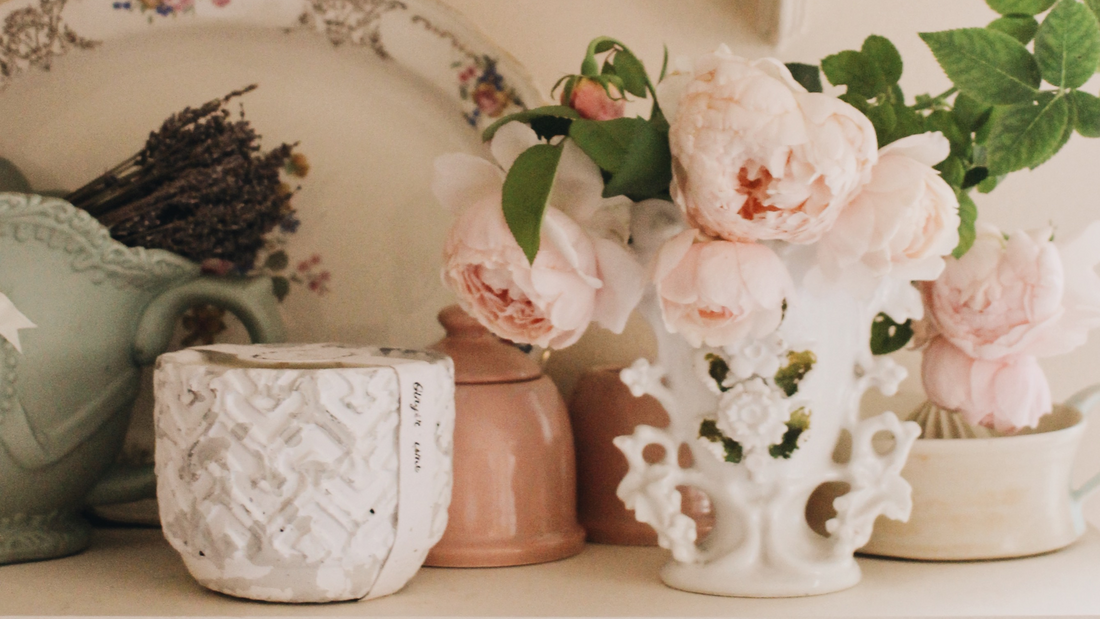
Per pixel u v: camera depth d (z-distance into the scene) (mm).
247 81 667
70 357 521
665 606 444
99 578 498
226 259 617
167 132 579
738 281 386
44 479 522
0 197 480
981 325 486
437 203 656
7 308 497
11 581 491
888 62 470
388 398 430
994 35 454
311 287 664
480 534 520
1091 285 487
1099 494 678
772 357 447
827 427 467
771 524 466
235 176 585
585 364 675
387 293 660
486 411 526
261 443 420
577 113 437
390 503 434
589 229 439
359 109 664
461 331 563
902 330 549
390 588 455
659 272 398
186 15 648
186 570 516
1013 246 479
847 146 366
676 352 470
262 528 422
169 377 439
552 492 538
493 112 643
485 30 694
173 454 438
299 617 423
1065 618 422
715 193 375
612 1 689
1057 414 565
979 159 512
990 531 507
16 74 654
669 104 417
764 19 655
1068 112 450
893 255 401
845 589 467
